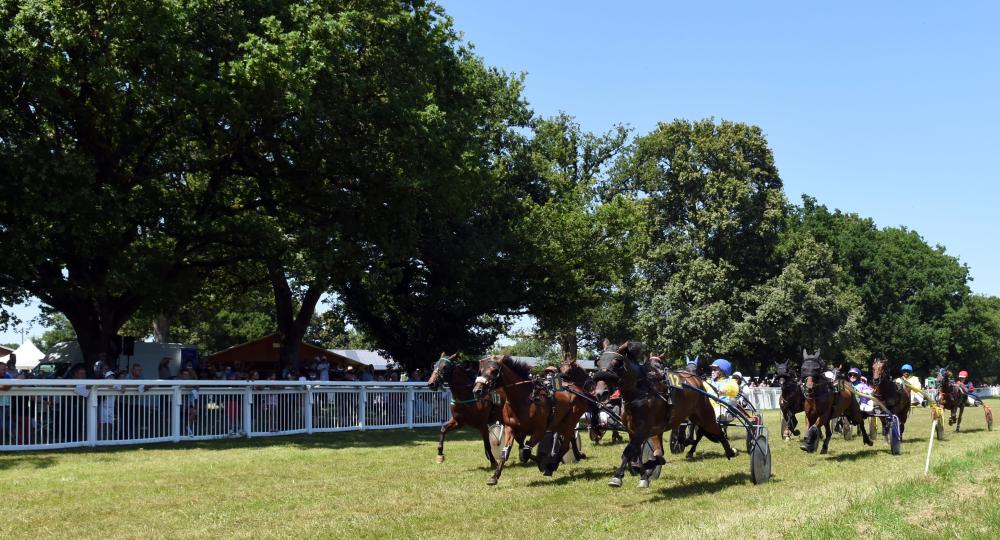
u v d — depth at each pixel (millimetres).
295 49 20688
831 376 16875
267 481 12898
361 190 25156
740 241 53625
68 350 28938
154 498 11203
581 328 56406
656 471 12891
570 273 33281
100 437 17281
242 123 22031
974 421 31953
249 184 26891
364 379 28344
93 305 24703
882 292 69750
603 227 34469
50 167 19219
